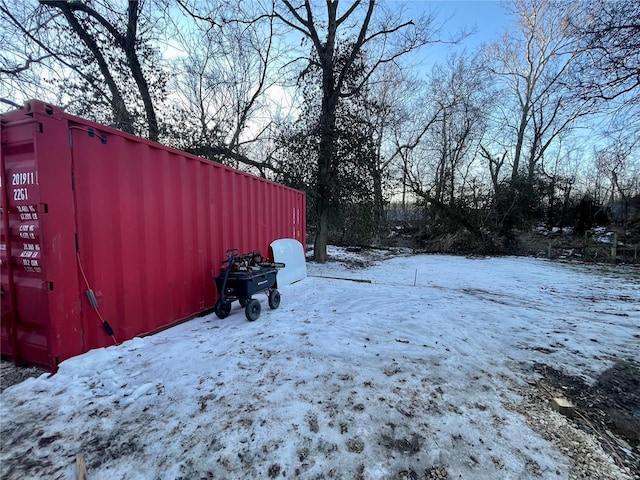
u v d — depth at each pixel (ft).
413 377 9.20
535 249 54.03
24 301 9.38
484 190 58.85
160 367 9.52
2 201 9.30
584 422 7.44
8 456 5.97
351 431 6.73
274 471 5.70
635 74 21.76
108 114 28.09
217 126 34.35
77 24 26.20
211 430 6.68
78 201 9.70
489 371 9.82
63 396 7.89
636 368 10.41
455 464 5.94
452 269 36.86
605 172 62.34
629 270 35.94
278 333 12.59
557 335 13.38
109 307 10.73
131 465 5.80
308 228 43.32
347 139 37.42
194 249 14.84
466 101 69.56
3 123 9.10
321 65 38.50
